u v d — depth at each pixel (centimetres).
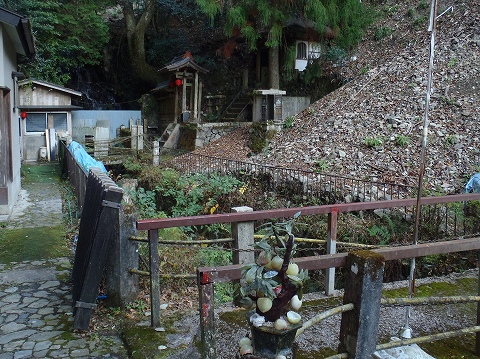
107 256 398
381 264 210
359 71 1534
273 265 201
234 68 2081
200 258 506
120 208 385
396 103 1200
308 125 1306
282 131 1343
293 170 919
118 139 1562
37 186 1098
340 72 1611
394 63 1430
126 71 2300
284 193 918
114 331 363
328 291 414
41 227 722
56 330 369
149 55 2206
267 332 192
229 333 332
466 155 928
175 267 461
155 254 347
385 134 1084
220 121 1758
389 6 1875
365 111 1227
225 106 1862
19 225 735
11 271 519
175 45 2164
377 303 212
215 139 1539
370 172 939
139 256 425
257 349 198
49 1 1809
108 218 361
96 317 385
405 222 662
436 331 336
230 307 386
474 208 661
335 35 1404
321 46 1497
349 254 217
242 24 1322
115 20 2345
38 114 1603
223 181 953
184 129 1639
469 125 1020
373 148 1040
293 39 1614
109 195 359
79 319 361
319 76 1595
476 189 784
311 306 384
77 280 402
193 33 2288
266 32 1430
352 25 1393
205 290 217
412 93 1215
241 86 1917
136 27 2069
